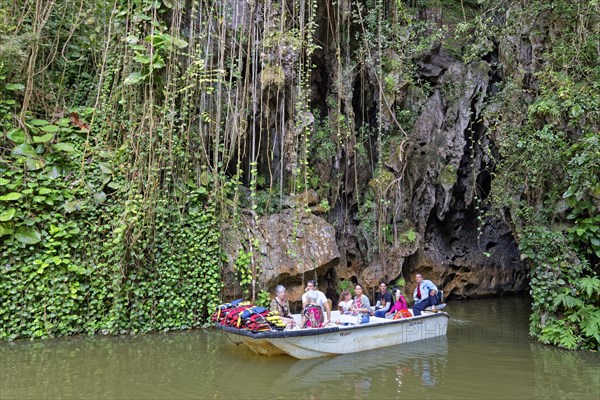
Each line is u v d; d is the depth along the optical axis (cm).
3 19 862
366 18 1138
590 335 732
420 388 561
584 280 743
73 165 859
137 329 824
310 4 1009
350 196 1176
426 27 1255
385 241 1146
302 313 741
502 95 977
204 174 930
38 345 730
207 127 970
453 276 1320
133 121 895
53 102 924
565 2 851
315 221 1026
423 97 1233
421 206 1224
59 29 945
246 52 1004
